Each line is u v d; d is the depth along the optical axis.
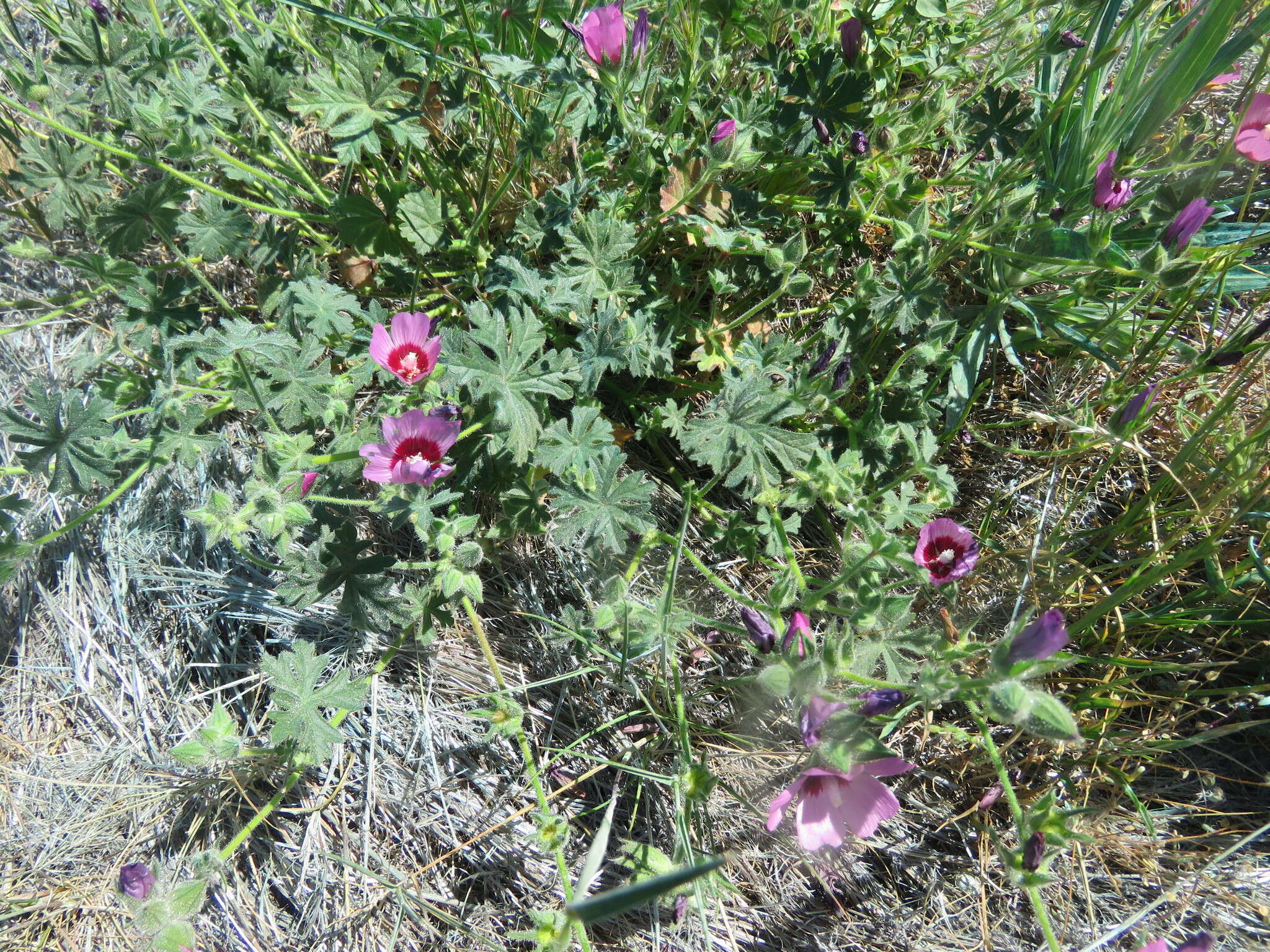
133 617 0.30
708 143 0.30
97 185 0.30
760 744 0.29
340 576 0.27
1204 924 0.27
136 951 0.26
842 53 0.31
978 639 0.31
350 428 0.28
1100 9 0.31
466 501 0.30
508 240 0.32
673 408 0.30
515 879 0.28
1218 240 0.33
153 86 0.31
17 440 0.27
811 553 0.32
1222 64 0.28
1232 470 0.28
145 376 0.31
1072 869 0.28
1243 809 0.29
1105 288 0.33
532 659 0.30
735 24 0.32
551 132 0.29
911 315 0.30
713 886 0.26
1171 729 0.29
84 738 0.29
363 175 0.33
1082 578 0.31
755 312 0.31
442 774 0.29
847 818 0.23
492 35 0.31
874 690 0.24
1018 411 0.34
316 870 0.27
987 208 0.32
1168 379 0.28
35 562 0.31
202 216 0.29
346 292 0.33
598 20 0.25
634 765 0.29
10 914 0.26
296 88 0.28
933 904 0.28
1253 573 0.29
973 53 0.39
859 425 0.30
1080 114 0.33
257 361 0.28
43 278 0.34
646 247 0.32
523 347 0.26
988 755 0.29
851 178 0.31
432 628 0.28
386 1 0.31
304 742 0.25
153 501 0.31
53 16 0.34
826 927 0.28
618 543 0.27
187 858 0.27
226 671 0.30
